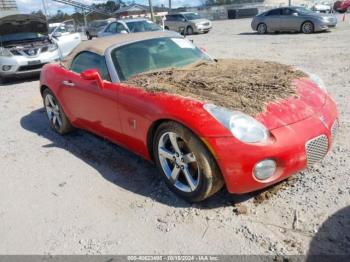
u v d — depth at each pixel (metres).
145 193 3.53
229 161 2.81
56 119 5.37
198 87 3.46
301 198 3.15
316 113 3.18
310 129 3.03
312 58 9.93
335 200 3.07
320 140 3.09
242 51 12.68
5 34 10.68
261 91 3.37
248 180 2.85
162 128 3.24
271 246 2.65
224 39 18.00
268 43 14.42
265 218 2.96
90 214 3.29
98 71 4.18
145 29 15.23
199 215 3.10
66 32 12.26
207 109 2.96
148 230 2.99
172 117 3.05
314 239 2.67
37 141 5.28
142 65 4.13
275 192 3.28
